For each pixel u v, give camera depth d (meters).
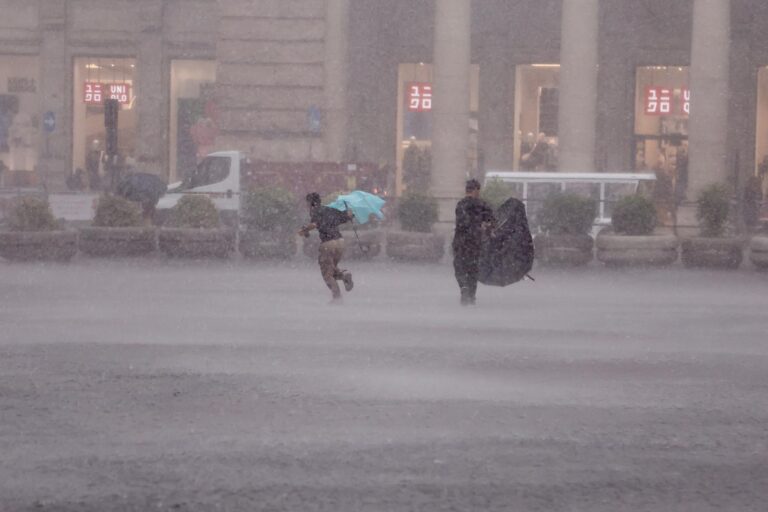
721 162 75.62
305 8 84.56
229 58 85.31
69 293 41.25
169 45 101.44
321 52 84.75
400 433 18.34
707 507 14.38
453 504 14.31
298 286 44.88
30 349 27.31
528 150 97.50
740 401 21.39
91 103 102.75
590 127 77.31
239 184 72.88
